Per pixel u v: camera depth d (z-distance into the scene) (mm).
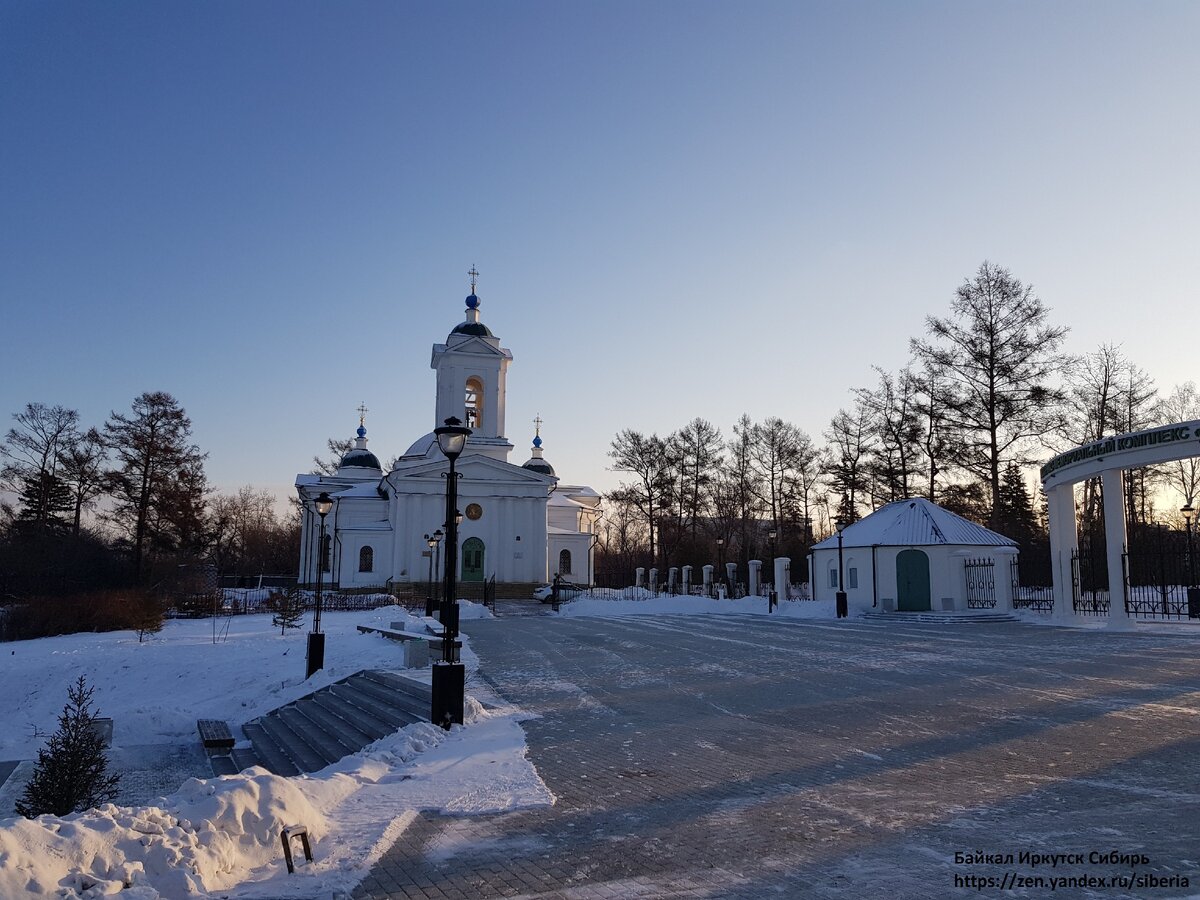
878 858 6324
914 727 11461
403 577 56938
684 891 5770
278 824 7012
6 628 29188
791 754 10016
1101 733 10727
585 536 66188
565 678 17141
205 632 30594
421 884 6078
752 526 74688
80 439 62875
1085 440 47125
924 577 37906
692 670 18094
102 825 6199
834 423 63844
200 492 60812
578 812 7828
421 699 14508
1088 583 42625
